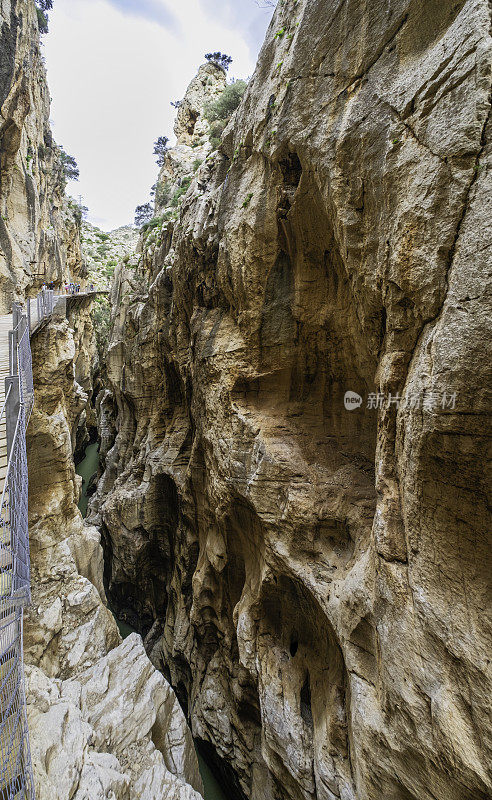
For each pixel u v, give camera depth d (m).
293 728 7.12
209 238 10.97
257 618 8.95
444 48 4.39
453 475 4.12
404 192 4.88
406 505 4.77
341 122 6.16
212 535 11.41
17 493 5.54
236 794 10.05
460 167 4.01
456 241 4.09
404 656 4.60
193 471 12.30
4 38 17.28
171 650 13.87
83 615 10.02
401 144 5.01
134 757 7.17
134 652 8.99
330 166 6.30
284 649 8.43
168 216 22.39
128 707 7.70
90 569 11.86
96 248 63.03
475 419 3.75
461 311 3.83
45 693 6.87
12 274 19.25
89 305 37.06
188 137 31.92
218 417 10.03
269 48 8.79
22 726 4.35
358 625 5.71
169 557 16.56
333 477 7.88
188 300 13.31
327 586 6.88
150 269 21.11
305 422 8.87
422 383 4.33
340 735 6.23
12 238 19.75
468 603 4.07
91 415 37.16
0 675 4.35
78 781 5.52
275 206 8.23
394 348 5.24
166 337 15.90
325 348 8.35
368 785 5.06
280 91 7.93
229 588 10.87
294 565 7.57
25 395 8.37
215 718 10.24
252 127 9.04
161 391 17.94
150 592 17.50
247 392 9.74
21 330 9.16
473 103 3.88
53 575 10.05
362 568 6.08
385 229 5.34
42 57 31.02
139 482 17.69
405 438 4.73
